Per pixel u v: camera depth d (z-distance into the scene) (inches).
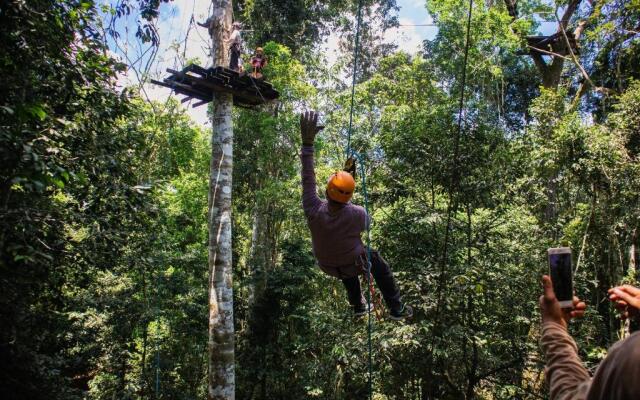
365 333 407.5
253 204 730.2
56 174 194.1
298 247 668.1
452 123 413.7
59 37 271.3
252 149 684.1
